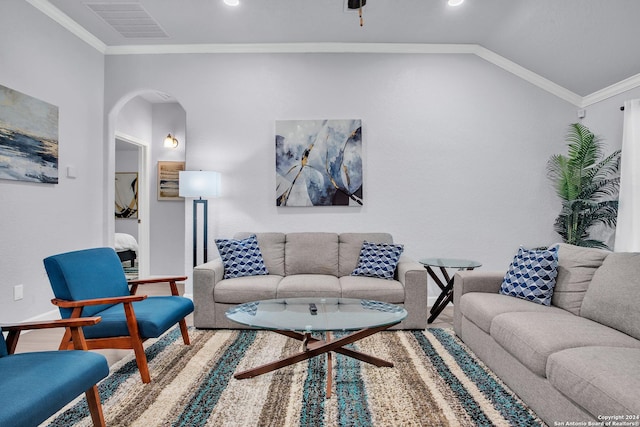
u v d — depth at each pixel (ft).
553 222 13.35
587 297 7.16
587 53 11.24
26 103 9.99
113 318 7.22
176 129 18.40
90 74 12.75
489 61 13.39
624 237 11.07
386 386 6.86
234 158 13.37
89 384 4.99
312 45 13.25
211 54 13.41
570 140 13.25
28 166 10.05
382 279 10.84
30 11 10.19
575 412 4.90
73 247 11.94
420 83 13.35
